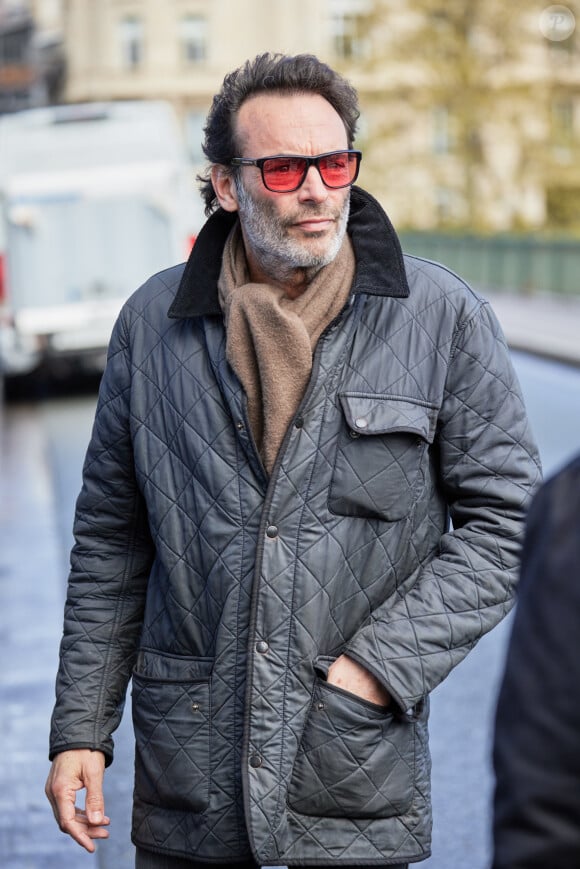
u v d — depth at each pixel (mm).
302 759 5391
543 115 98312
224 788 5484
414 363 5551
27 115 35594
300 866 5434
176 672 5637
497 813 3207
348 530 5457
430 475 5664
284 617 5398
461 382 5617
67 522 20297
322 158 5453
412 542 5586
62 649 6176
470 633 5438
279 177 5453
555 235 59594
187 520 5641
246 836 5480
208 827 5512
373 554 5484
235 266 5680
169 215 35281
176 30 135500
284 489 5422
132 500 6066
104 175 35156
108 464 6020
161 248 35375
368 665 5328
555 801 3098
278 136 5500
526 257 63312
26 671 13219
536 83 97562
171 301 5875
